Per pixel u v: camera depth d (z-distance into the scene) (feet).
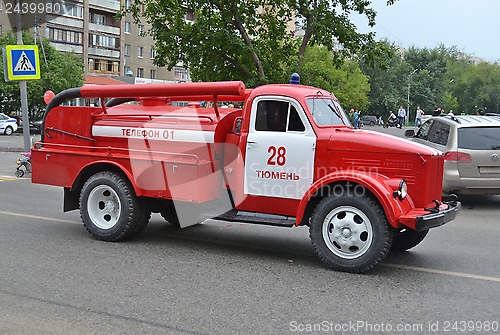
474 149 35.65
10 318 15.97
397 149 21.09
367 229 20.71
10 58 48.39
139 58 222.89
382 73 281.33
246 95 23.56
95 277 19.94
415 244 24.23
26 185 42.88
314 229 21.52
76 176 26.02
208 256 23.38
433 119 40.88
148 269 21.15
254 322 15.98
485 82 285.23
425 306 17.62
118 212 25.08
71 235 26.45
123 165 24.81
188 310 16.83
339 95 177.17
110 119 25.52
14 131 121.90
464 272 21.61
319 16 55.62
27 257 22.39
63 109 26.32
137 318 16.11
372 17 57.11
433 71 302.04
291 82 26.23
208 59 56.18
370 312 17.01
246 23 58.03
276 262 22.61
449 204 22.67
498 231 29.96
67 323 15.67
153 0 57.21
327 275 20.81
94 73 201.16
